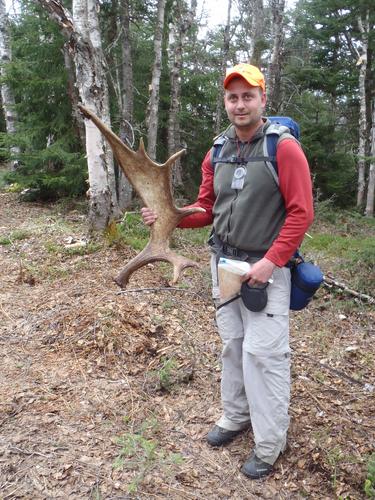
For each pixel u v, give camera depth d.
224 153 2.55
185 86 13.40
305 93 16.45
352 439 2.95
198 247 7.75
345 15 13.97
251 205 2.42
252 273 2.36
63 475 2.59
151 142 10.08
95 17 7.11
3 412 3.11
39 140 11.57
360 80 13.16
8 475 2.58
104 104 6.91
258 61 13.70
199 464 2.76
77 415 3.11
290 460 2.80
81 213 9.71
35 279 5.57
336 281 5.88
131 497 2.47
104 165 6.91
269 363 2.53
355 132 16.17
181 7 11.84
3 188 12.80
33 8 10.73
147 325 4.27
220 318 2.77
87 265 5.92
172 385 3.49
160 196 2.75
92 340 4.00
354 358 4.12
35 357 3.85
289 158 2.29
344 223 11.10
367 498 2.54
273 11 11.69
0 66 10.44
